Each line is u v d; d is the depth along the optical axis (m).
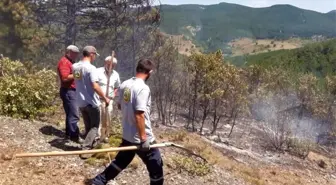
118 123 8.48
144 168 6.54
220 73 13.21
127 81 4.98
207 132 13.66
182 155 7.91
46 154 4.59
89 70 6.29
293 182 10.41
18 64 9.37
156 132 11.30
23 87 8.23
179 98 14.73
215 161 9.05
